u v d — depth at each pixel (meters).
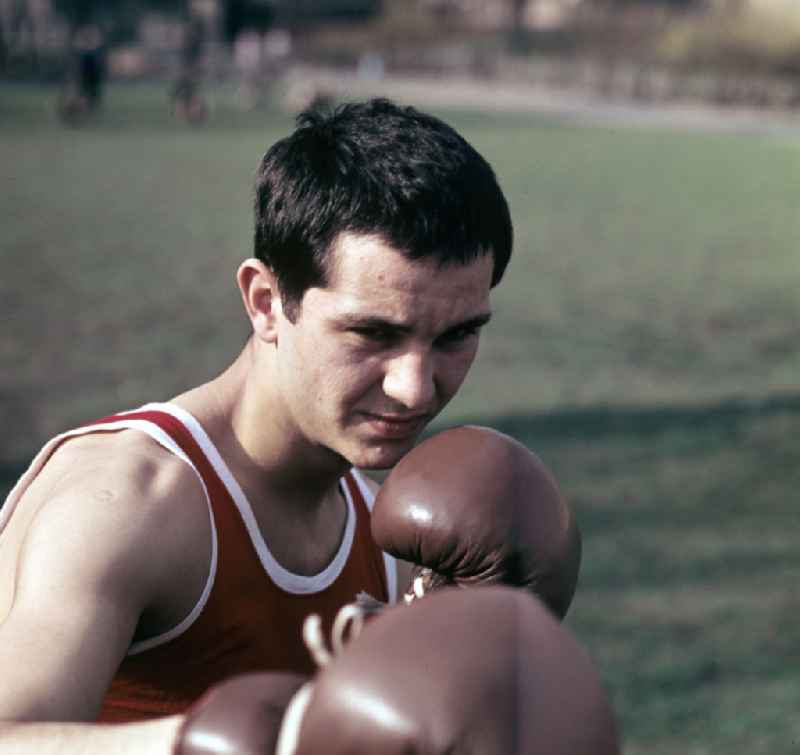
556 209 17.75
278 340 1.54
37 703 1.20
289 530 1.67
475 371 8.12
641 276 12.55
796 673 4.02
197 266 12.20
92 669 1.27
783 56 40.62
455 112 33.59
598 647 4.18
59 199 16.69
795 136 30.81
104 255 12.62
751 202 19.16
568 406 7.30
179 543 1.45
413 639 0.87
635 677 3.98
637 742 3.60
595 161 23.92
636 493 5.71
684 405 7.44
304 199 1.44
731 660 4.11
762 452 6.45
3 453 6.01
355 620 1.01
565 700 0.86
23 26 48.53
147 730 1.04
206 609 1.53
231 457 1.62
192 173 19.86
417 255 1.38
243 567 1.56
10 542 1.51
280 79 47.50
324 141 1.48
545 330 9.68
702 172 22.92
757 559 4.95
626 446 6.48
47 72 42.22
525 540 1.31
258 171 1.55
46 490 1.50
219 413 1.64
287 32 60.25
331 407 1.47
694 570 4.83
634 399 7.54
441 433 1.41
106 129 26.31
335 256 1.41
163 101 35.66
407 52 54.91
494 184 1.49
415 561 1.35
